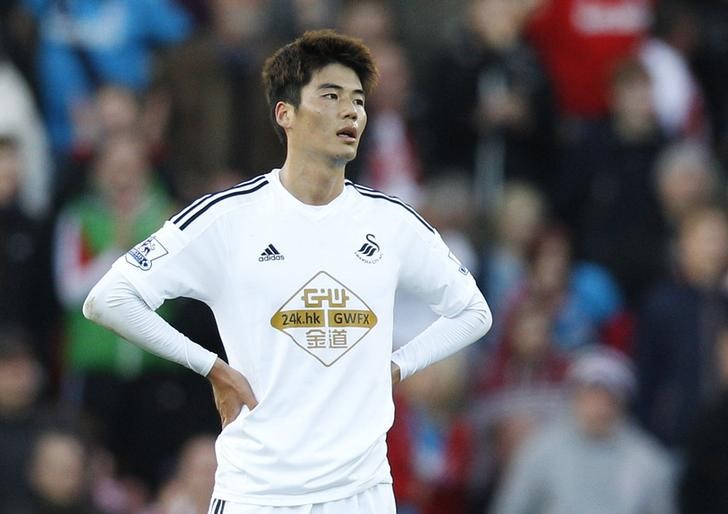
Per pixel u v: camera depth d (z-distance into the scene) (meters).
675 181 51.72
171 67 50.44
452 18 59.31
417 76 56.19
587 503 43.47
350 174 50.72
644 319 47.22
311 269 26.11
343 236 26.30
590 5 55.84
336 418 26.03
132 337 26.11
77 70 52.88
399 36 58.25
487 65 53.28
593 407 43.62
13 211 47.78
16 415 42.72
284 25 52.88
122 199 47.12
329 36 26.16
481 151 53.16
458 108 53.12
